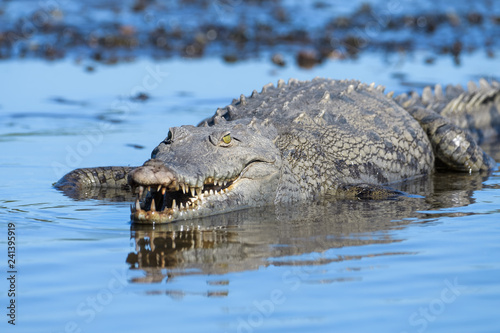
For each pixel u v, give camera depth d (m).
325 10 83.31
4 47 64.50
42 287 18.69
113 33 69.62
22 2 80.81
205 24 74.88
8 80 52.12
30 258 21.02
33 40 66.69
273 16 80.00
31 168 33.00
